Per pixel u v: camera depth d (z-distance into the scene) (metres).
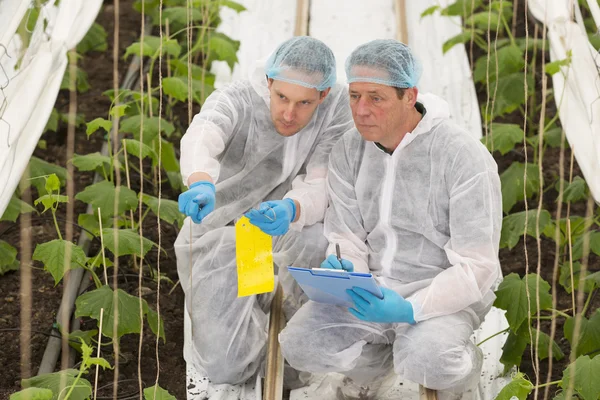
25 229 5.31
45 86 5.88
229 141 5.55
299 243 5.52
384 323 5.20
